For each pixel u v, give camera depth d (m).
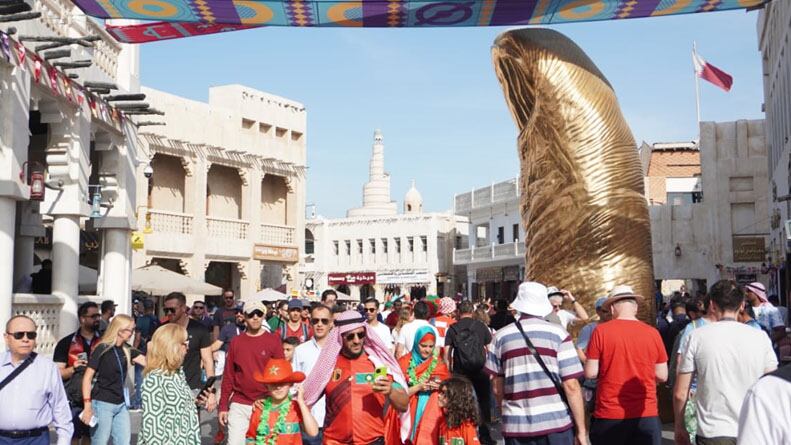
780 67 24.80
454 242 59.84
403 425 6.70
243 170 34.91
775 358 5.68
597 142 11.64
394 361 6.55
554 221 11.74
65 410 6.43
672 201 43.75
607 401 6.49
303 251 38.12
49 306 14.09
